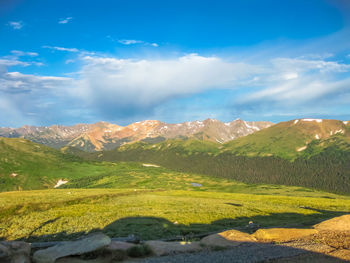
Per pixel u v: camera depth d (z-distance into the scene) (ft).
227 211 199.62
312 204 273.95
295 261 61.67
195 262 61.31
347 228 95.66
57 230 129.39
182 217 168.04
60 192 316.19
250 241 79.25
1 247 62.54
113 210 192.75
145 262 62.59
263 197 338.75
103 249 69.72
